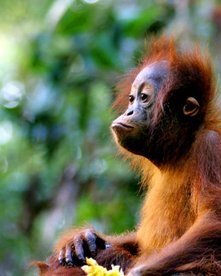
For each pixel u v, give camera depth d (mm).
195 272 9414
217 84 11219
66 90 21766
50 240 24281
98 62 20734
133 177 21562
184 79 10898
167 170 11000
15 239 26906
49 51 21844
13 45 30281
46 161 23781
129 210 21578
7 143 30766
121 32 20625
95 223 21719
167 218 10844
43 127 22281
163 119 10836
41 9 31109
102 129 21656
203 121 10828
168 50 11570
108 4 21578
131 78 12008
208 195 9992
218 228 9594
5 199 29094
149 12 20422
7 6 32500
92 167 22438
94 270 9273
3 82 28562
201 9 20312
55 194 25562
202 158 10312
